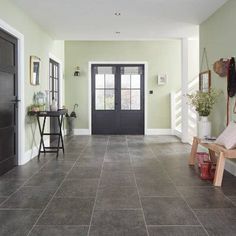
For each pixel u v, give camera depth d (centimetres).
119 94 898
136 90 898
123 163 489
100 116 902
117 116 902
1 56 399
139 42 884
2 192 334
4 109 414
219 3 444
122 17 518
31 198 314
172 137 828
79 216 265
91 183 371
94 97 900
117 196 321
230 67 415
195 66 866
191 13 494
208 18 520
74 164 480
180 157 541
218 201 306
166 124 896
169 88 890
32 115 517
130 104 902
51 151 571
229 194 328
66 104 890
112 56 884
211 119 508
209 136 457
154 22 552
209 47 516
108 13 496
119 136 852
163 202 302
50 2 439
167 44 884
